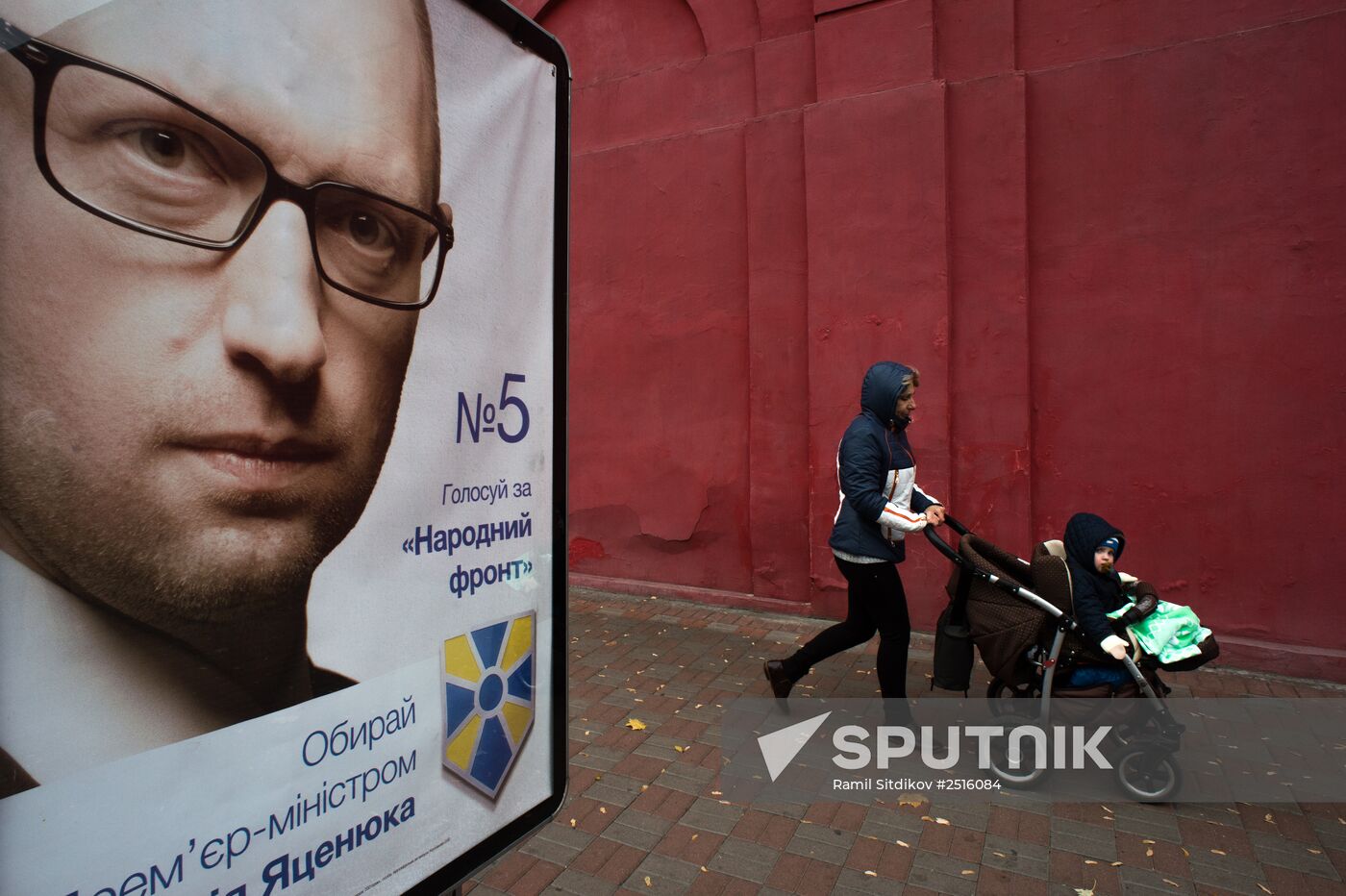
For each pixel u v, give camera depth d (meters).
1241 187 4.49
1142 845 2.97
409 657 1.33
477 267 1.44
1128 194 4.75
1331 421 4.34
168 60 0.97
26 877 0.86
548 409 1.63
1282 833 3.05
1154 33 4.68
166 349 0.98
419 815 1.36
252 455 1.08
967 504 5.13
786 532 5.74
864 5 5.26
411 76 1.29
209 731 1.04
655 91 6.18
